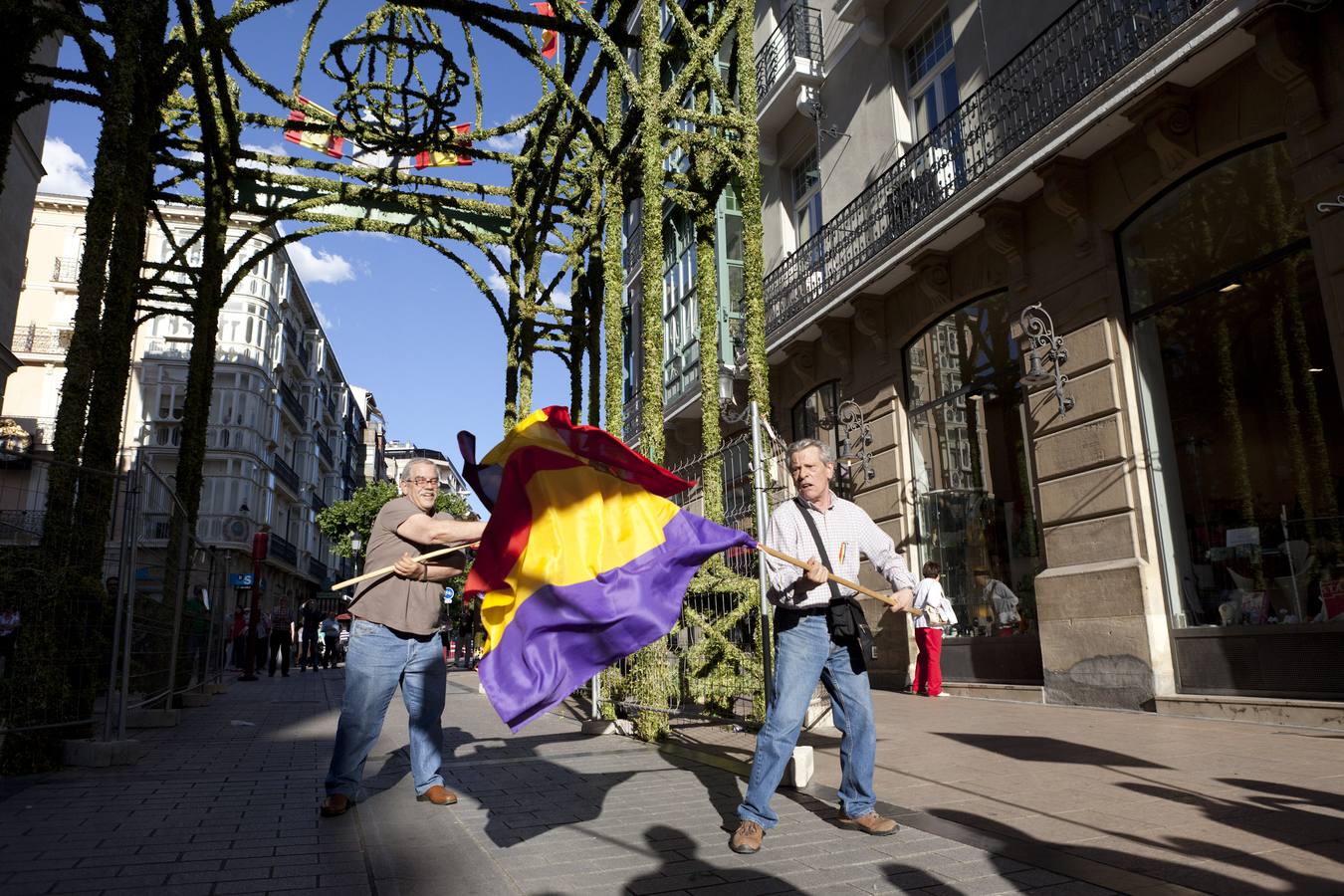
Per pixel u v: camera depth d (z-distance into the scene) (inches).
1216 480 322.0
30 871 123.0
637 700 268.8
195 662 423.5
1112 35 351.3
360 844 139.4
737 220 657.6
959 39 465.1
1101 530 354.0
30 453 223.8
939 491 467.2
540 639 149.8
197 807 169.9
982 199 403.5
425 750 174.2
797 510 154.3
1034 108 394.0
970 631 439.2
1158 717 304.5
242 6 340.5
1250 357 310.7
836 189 573.6
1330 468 283.6
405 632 172.4
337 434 2910.9
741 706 274.1
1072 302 376.8
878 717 322.0
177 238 1692.9
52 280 1596.9
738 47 291.1
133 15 273.9
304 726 330.0
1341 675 273.1
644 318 277.4
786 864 123.3
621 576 153.6
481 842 138.7
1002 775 190.4
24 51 282.0
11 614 215.8
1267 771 187.3
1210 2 295.0
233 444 1668.3
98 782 200.5
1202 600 323.0
